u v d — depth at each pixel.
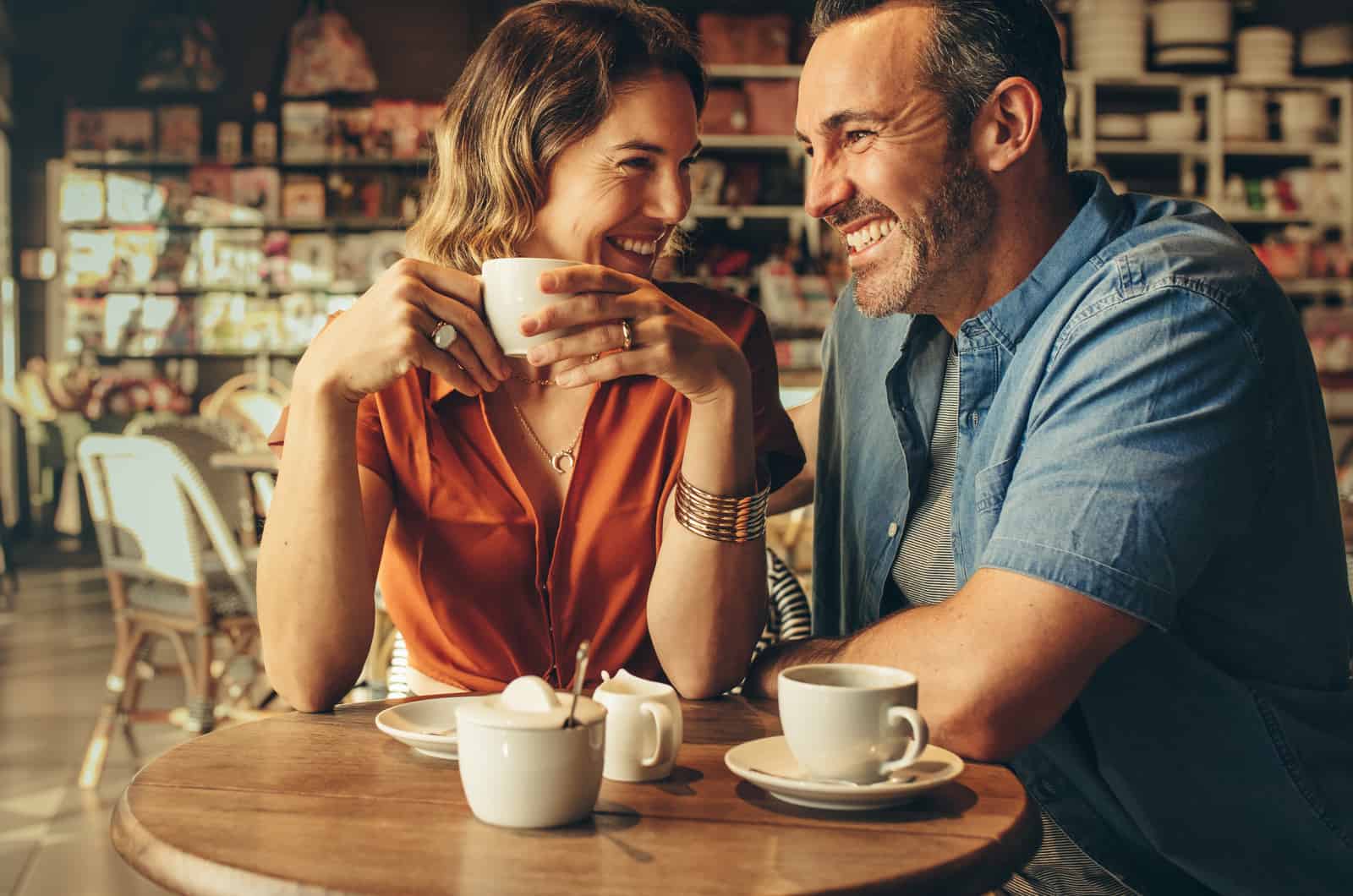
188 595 3.54
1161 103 8.29
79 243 9.12
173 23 9.38
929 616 1.15
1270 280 1.28
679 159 1.38
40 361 9.28
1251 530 1.25
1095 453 1.15
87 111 9.14
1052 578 1.10
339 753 1.04
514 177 1.37
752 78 8.16
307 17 9.13
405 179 9.07
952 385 1.47
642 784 0.96
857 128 1.31
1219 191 7.92
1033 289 1.33
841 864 0.79
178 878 0.78
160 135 9.19
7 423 9.61
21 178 9.80
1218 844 1.26
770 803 0.91
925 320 1.49
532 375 1.40
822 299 7.75
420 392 1.35
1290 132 7.98
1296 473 1.25
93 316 9.15
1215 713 1.25
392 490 1.35
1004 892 1.36
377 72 9.59
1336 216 8.03
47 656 5.54
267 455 4.06
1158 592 1.12
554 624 1.36
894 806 0.90
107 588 7.57
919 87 1.29
